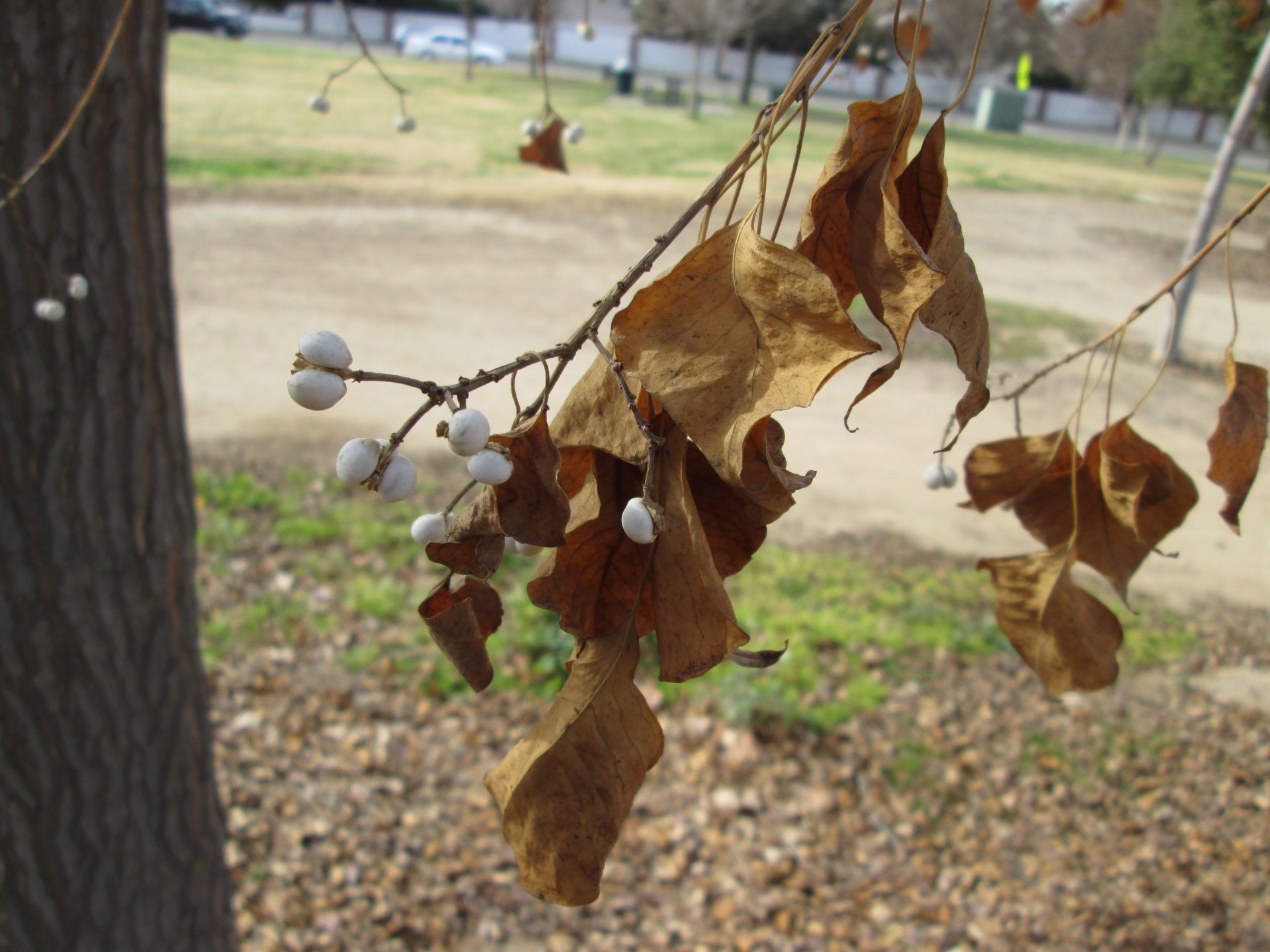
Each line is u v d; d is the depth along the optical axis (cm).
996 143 2795
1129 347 1174
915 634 624
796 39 3375
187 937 305
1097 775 520
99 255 233
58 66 214
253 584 636
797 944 430
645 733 92
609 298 75
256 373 957
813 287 72
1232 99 1423
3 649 245
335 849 462
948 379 1065
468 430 70
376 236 1445
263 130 2045
